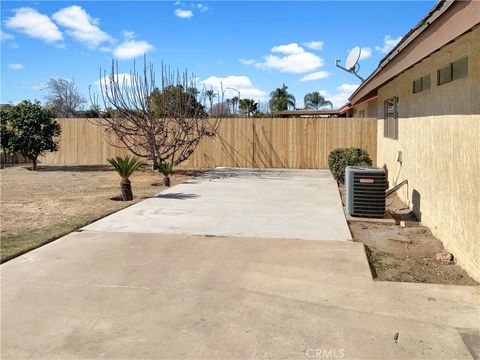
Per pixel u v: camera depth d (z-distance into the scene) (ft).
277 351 10.65
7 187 40.24
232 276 15.87
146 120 51.70
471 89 16.83
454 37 12.75
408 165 30.53
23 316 12.67
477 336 11.32
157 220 25.45
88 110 102.73
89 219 25.66
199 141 56.18
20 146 54.29
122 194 33.04
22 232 22.56
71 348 10.90
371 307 13.15
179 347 10.90
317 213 27.66
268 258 17.98
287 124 56.59
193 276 15.88
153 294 14.24
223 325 12.03
